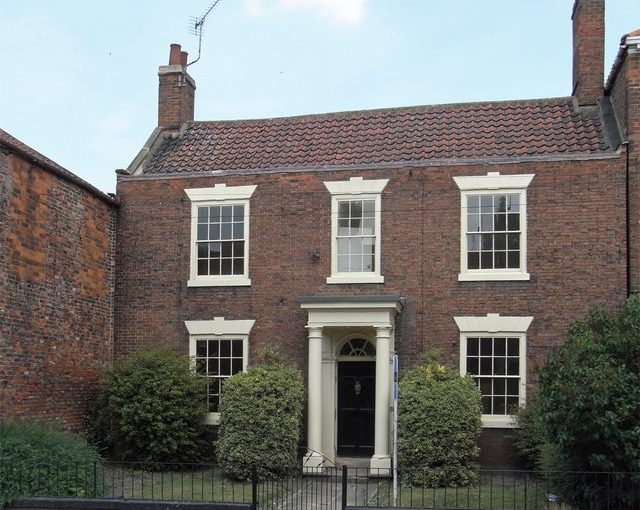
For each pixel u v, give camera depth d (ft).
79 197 62.90
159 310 66.39
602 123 63.98
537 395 45.62
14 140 63.10
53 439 49.65
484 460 59.26
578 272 59.62
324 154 67.46
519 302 60.29
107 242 66.95
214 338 65.21
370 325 59.36
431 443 54.03
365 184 63.52
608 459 40.04
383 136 68.64
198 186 66.80
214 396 64.75
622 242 59.06
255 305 64.54
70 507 41.22
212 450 63.00
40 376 57.21
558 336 59.47
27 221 56.24
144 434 59.82
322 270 63.67
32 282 56.59
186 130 75.61
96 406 62.80
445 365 59.93
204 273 66.33
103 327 65.82
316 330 60.39
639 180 59.21
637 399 39.68
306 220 64.39
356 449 63.00
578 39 67.82
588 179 60.08
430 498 49.14
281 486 53.06
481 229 61.72
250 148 70.64
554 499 43.98
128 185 68.18
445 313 61.31
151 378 60.34
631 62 59.57
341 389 63.82
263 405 56.65
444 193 62.34
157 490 51.03
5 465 44.09
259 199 65.41
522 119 67.56
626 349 41.75
